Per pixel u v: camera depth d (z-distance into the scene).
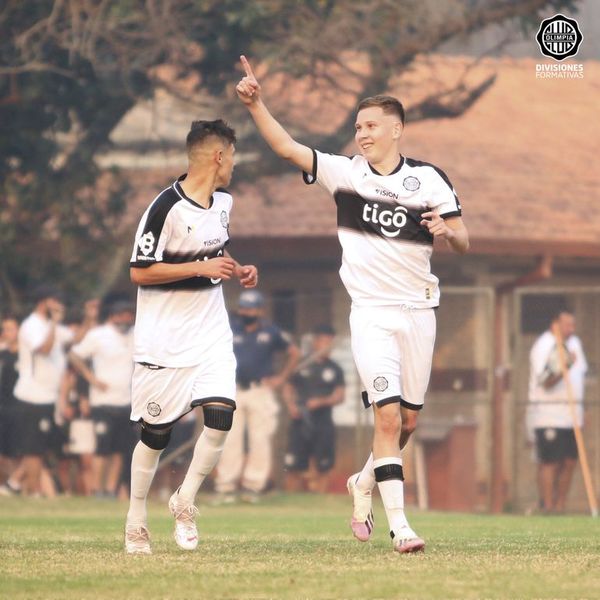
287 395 53.91
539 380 53.19
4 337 53.47
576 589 16.25
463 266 67.12
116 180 65.25
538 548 21.95
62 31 60.31
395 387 21.59
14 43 60.88
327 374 54.34
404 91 65.50
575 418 52.06
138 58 60.53
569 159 75.00
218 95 62.94
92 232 65.12
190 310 21.39
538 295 65.12
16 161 64.88
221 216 21.64
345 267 21.98
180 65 60.97
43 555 20.30
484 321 63.84
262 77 63.28
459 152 73.50
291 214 67.62
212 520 39.16
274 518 41.06
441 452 59.47
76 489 54.47
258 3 58.88
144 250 21.06
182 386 21.44
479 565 18.77
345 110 63.91
